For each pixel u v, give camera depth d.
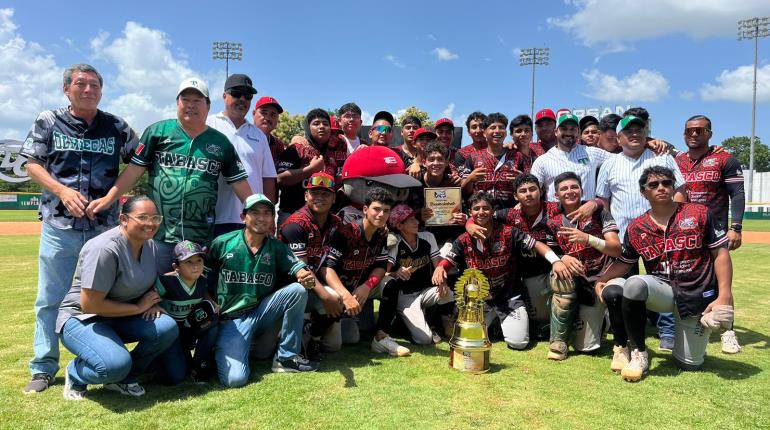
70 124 3.56
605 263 4.54
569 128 5.32
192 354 4.11
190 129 3.79
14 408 3.04
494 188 5.62
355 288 4.47
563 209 4.70
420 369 3.89
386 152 5.02
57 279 3.54
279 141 6.11
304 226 4.15
